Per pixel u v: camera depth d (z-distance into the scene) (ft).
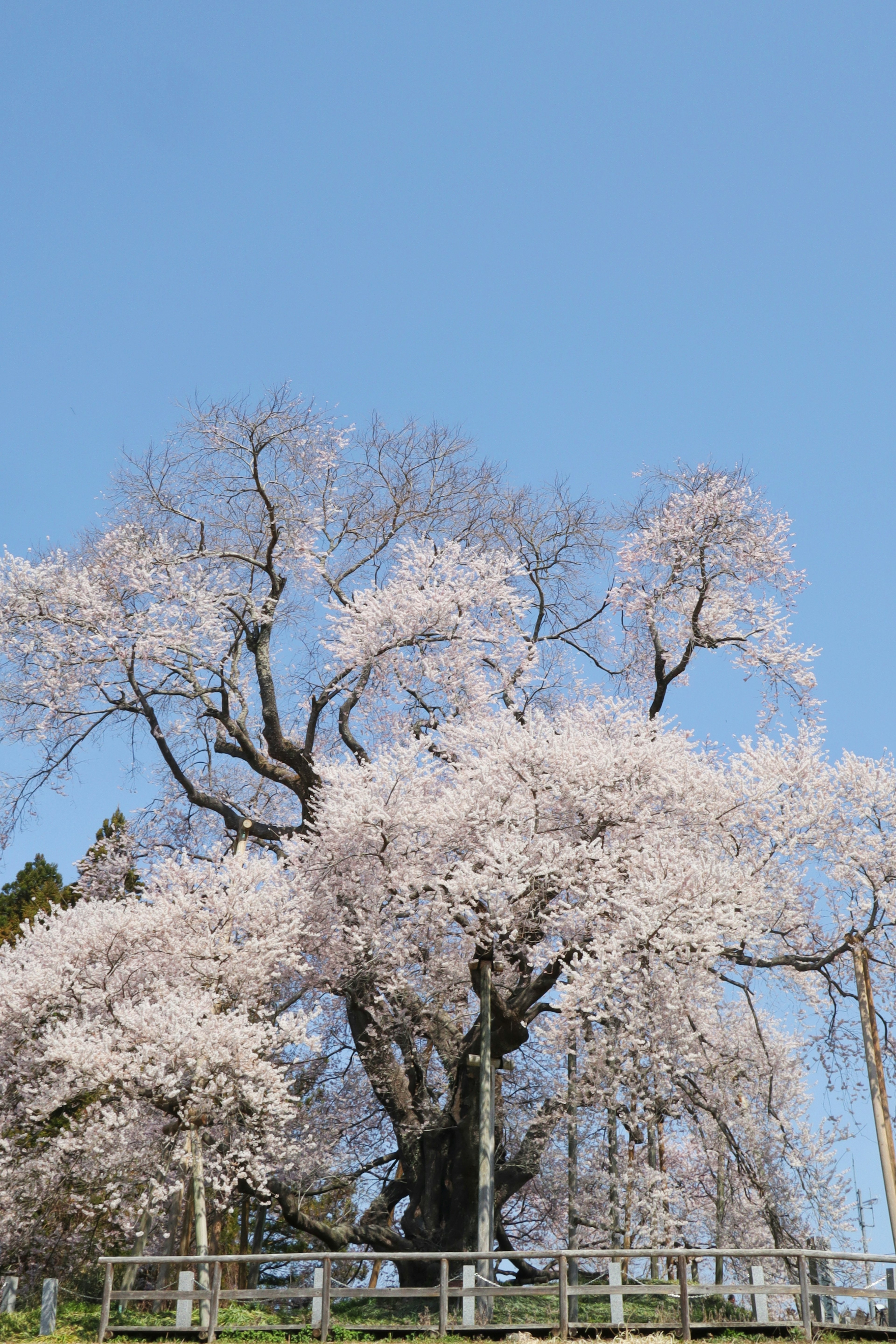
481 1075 58.13
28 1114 57.21
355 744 75.66
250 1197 66.90
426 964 66.59
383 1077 66.69
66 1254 69.31
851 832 66.23
